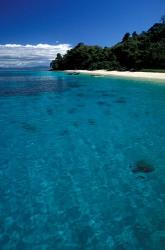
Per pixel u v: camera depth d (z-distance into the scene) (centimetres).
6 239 673
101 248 635
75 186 942
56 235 685
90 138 1483
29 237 679
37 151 1293
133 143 1387
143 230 698
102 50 9331
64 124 1789
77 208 806
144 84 3941
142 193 887
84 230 703
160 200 842
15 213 785
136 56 6831
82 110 2236
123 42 8488
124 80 4688
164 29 7775
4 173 1055
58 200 852
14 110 2259
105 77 5553
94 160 1175
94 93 3250
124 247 637
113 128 1675
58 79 5747
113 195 877
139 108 2259
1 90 3647
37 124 1794
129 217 755
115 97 2886
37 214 779
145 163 1131
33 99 2866
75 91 3494
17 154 1255
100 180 985
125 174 1030
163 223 728
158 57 6238
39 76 7112
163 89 3384
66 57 10819
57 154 1252
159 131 1592
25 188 934
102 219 749
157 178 994
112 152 1267
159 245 643
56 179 999
